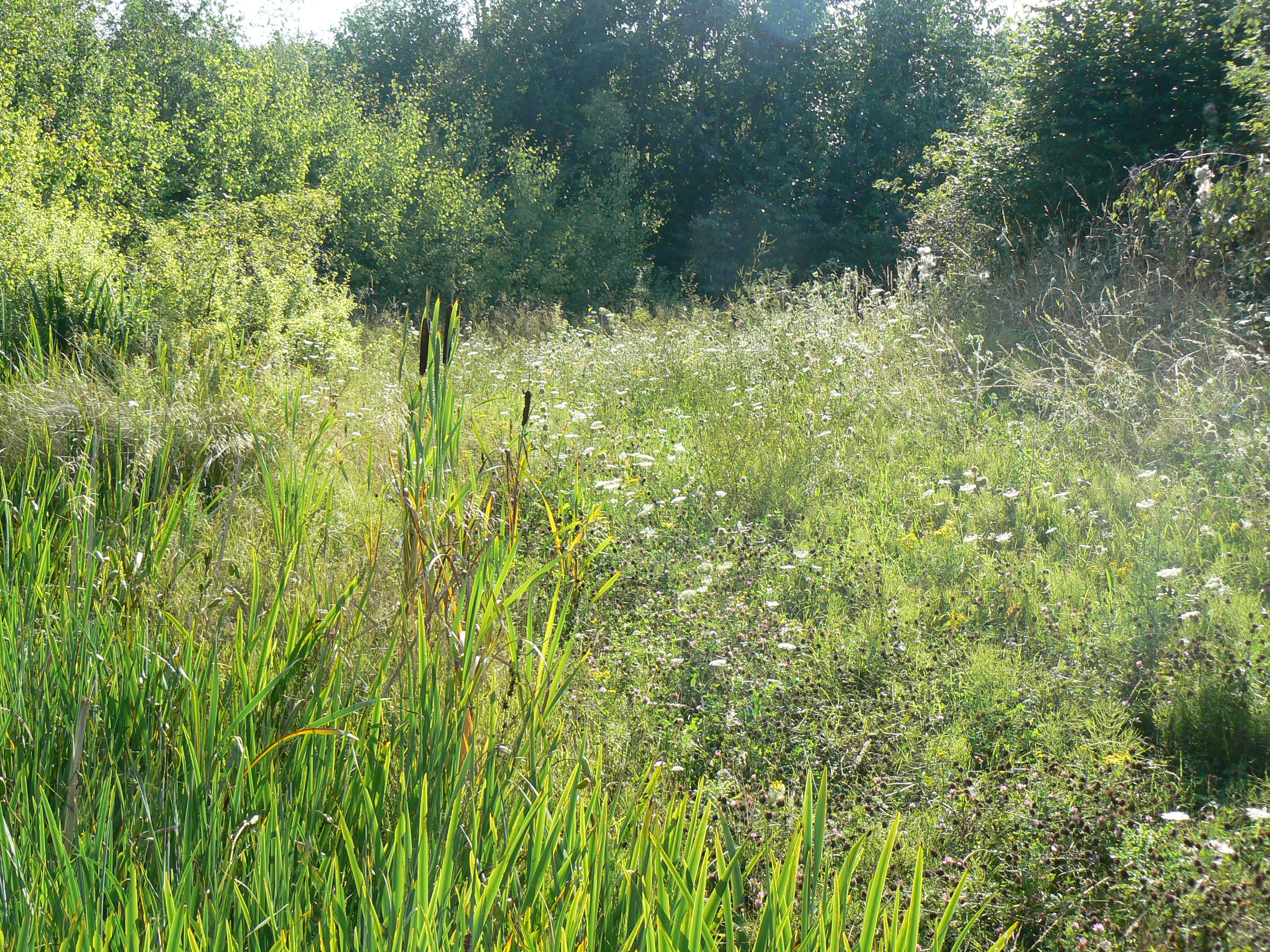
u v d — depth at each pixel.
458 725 2.30
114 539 3.43
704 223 29.11
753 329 9.91
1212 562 4.40
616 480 5.26
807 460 6.08
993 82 13.25
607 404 8.17
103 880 1.80
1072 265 8.70
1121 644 3.80
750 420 6.89
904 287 9.95
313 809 2.14
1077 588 4.25
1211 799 2.99
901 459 6.17
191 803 2.06
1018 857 2.67
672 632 4.02
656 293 26.11
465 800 2.17
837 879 1.76
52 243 7.85
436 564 2.63
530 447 3.15
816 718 3.44
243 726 2.38
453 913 1.82
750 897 2.38
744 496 5.69
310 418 5.95
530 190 25.08
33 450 4.70
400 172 22.39
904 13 28.61
